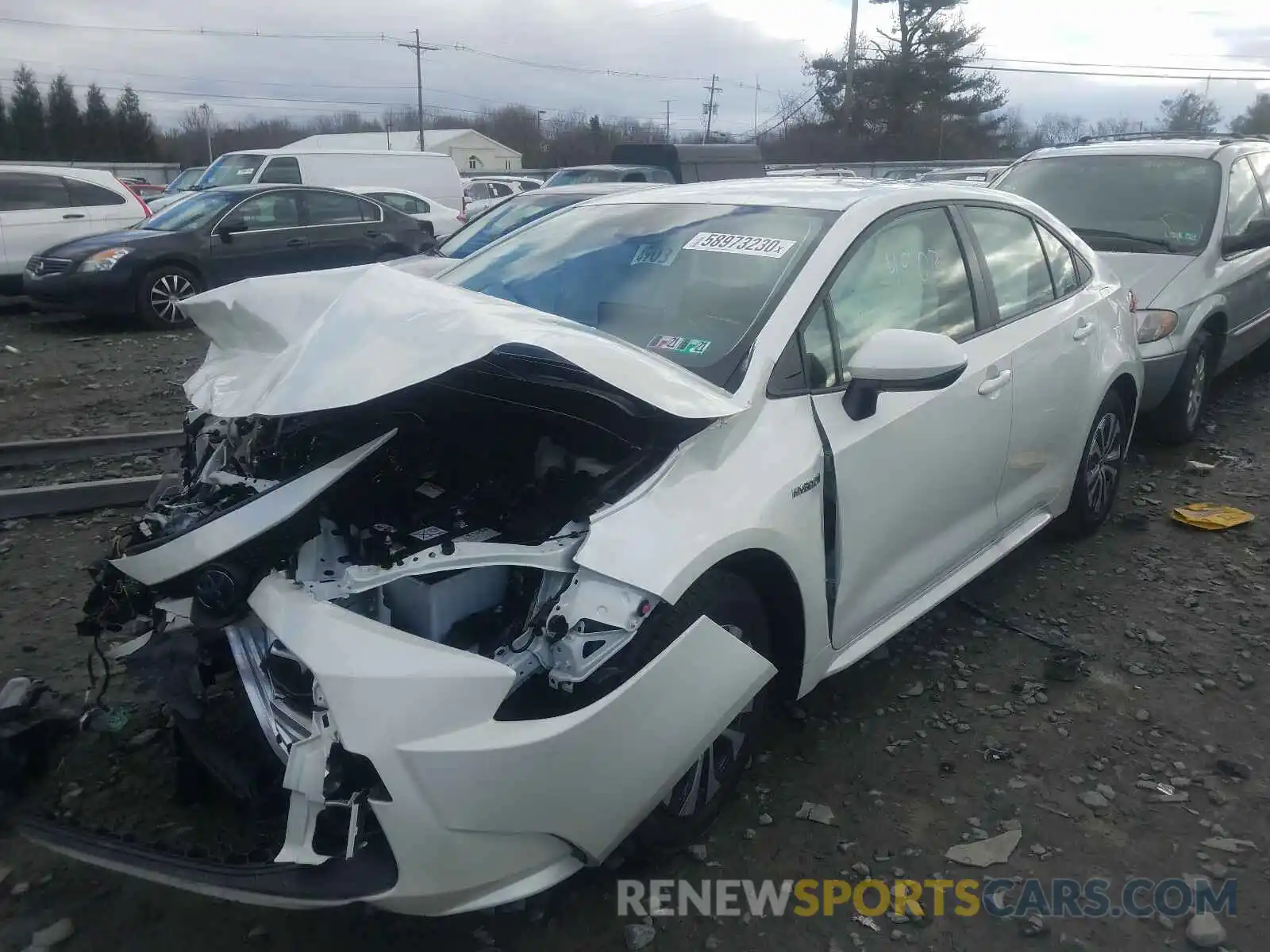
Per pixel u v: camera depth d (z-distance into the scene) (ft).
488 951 8.28
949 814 10.07
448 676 7.32
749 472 9.13
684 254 11.39
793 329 10.09
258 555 8.17
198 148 230.48
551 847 7.82
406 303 9.25
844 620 10.55
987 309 13.00
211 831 9.23
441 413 9.97
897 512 11.02
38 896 8.80
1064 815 10.07
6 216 41.37
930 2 159.33
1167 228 22.24
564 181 61.31
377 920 8.58
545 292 11.57
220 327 11.55
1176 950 8.48
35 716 10.09
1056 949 8.46
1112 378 15.46
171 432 20.52
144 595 9.04
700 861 9.36
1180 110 187.52
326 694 7.22
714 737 8.61
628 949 8.35
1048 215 15.34
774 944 8.44
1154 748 11.18
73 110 213.05
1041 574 15.55
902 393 11.05
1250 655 13.15
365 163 59.41
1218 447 21.72
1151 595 14.85
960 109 162.20
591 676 7.81
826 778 10.58
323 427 9.47
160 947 8.25
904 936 8.55
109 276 35.86
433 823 7.20
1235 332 22.79
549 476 8.89
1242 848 9.61
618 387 8.11
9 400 25.53
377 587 7.91
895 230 11.82
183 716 8.70
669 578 7.99
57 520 16.61
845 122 154.92
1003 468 13.07
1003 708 11.89
